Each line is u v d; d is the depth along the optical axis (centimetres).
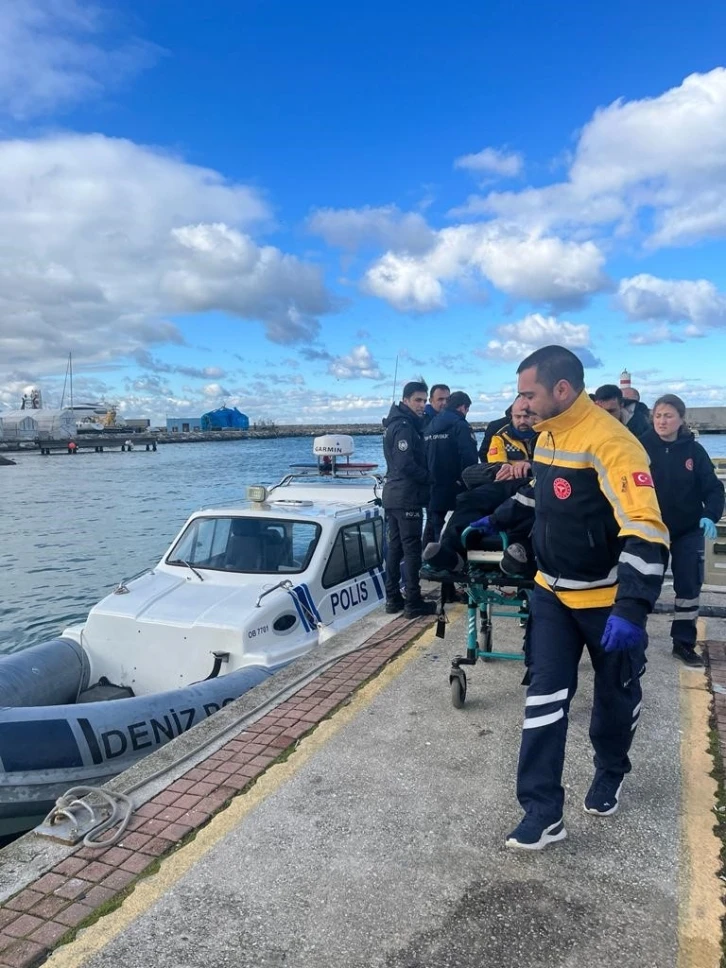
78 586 1520
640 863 286
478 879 278
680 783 344
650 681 465
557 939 246
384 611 666
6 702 508
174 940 249
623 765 316
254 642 562
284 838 308
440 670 502
